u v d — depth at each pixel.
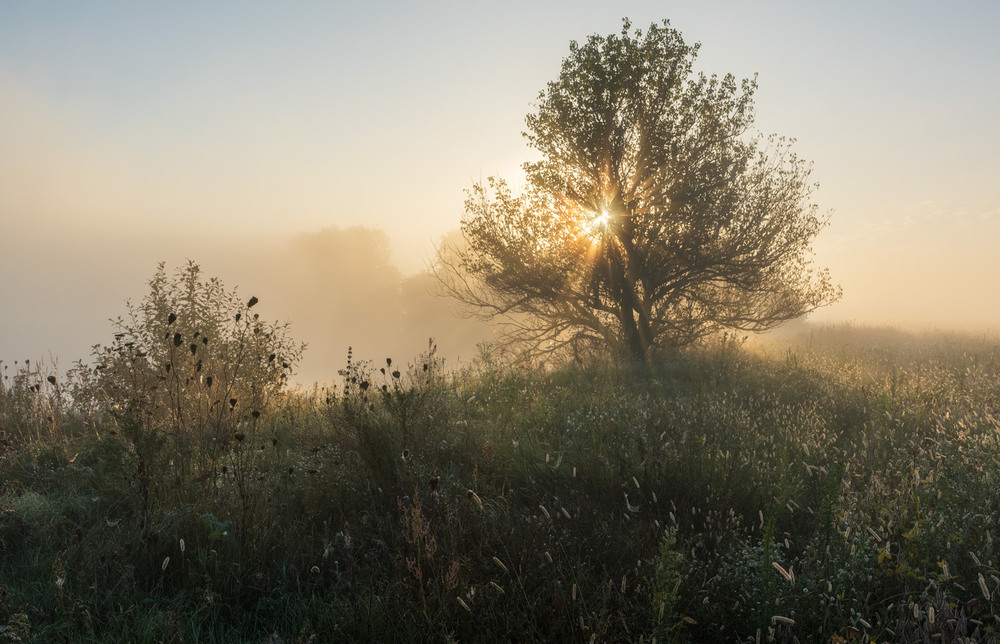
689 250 13.58
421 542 3.60
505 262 14.05
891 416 6.89
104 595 3.23
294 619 3.04
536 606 2.87
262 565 3.49
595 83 13.02
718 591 3.12
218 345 7.54
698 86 13.27
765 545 3.03
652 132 13.23
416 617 2.92
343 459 4.95
